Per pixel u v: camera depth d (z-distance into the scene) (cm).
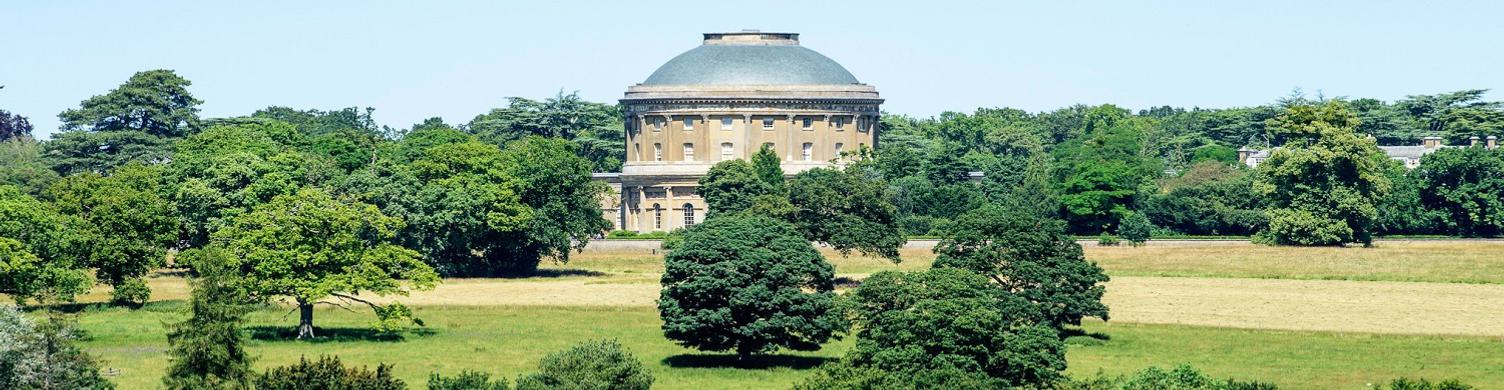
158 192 18475
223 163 18075
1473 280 17550
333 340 13412
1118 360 12500
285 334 13750
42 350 9588
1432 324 14350
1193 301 15875
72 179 17275
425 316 14900
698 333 12431
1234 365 12319
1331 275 18025
